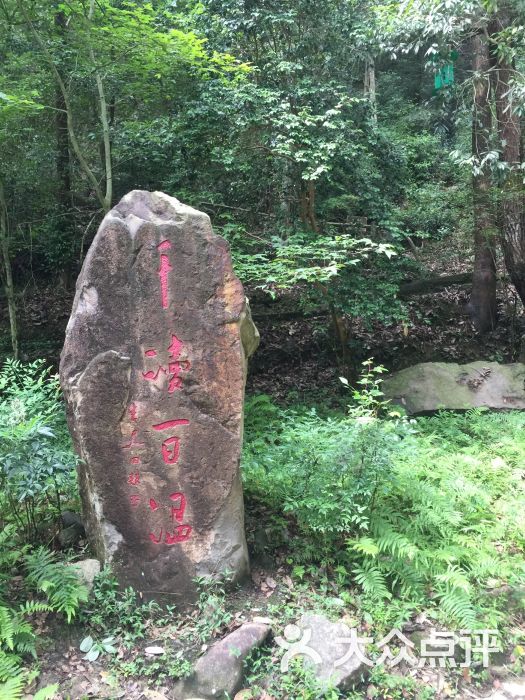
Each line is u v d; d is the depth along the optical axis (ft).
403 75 49.52
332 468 12.41
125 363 11.10
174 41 19.12
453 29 22.48
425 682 10.32
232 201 23.82
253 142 22.59
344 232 25.08
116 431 11.14
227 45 23.13
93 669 10.12
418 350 29.17
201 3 22.15
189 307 11.28
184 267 11.25
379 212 24.18
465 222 28.19
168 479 11.33
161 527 11.34
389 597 11.37
